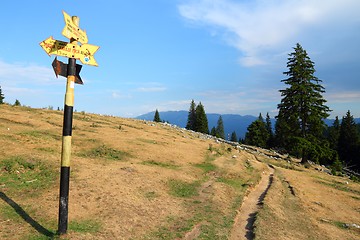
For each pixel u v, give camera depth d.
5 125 27.14
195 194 18.84
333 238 14.20
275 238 12.93
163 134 42.09
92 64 10.09
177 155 29.27
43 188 15.21
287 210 18.09
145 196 16.31
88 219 12.22
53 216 11.91
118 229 11.66
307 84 44.16
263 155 46.59
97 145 26.52
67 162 9.90
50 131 28.20
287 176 30.64
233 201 18.64
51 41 9.23
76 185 15.87
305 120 44.41
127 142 29.84
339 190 28.11
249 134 85.50
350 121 79.50
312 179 31.86
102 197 14.77
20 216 11.53
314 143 43.22
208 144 41.62
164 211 14.68
